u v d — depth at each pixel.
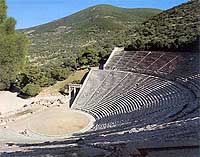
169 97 50.31
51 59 126.44
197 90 47.84
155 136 24.11
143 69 73.00
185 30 87.38
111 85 73.12
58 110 69.25
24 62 66.25
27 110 68.94
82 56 94.94
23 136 51.94
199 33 75.19
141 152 19.38
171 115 38.84
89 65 95.00
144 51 82.88
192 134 21.47
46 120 62.03
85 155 21.06
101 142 28.16
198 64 59.69
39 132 55.00
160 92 55.34
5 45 59.72
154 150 19.38
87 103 70.56
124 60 82.94
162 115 41.53
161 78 63.12
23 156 22.92
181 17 104.50
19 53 62.81
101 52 94.81
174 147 19.30
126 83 70.25
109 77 76.75
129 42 94.81
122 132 34.72
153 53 78.75
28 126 58.72
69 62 93.94
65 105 73.00
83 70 91.62
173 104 45.66
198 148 18.73
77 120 61.16
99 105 66.75
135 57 81.69
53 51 154.62
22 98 78.00
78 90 77.81
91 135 42.72
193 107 39.06
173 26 97.44
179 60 66.94
